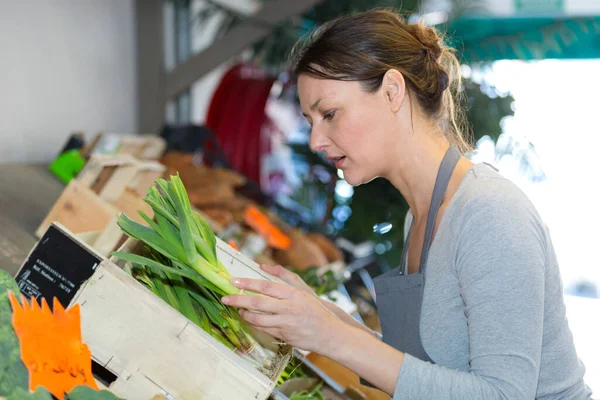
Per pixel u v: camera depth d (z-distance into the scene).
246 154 4.55
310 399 1.64
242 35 3.96
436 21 4.68
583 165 7.73
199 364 1.10
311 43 1.25
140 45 4.11
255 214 3.20
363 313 3.10
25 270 1.24
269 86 4.60
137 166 2.10
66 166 2.71
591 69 6.83
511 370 1.04
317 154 4.53
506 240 1.08
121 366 1.12
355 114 1.22
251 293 1.16
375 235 4.35
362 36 1.22
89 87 3.71
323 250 3.47
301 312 1.08
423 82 1.25
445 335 1.18
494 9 4.75
